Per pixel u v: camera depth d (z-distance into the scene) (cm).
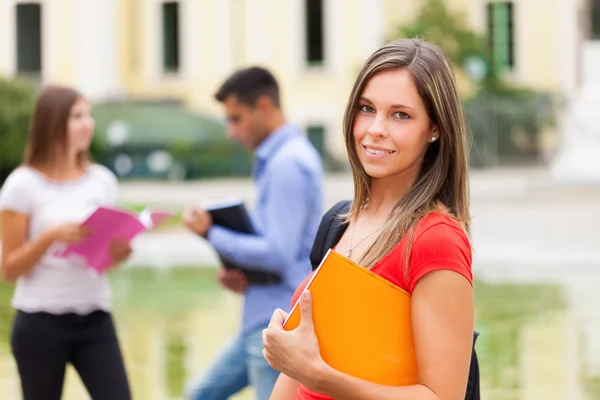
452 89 339
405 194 338
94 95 4344
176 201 2809
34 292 562
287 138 572
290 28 4247
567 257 1723
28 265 556
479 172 3544
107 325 575
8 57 4347
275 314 331
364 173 351
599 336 1109
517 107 3816
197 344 1097
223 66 4316
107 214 549
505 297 1374
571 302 1328
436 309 316
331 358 318
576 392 873
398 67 336
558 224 2133
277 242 547
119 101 4084
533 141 3853
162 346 1087
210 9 4319
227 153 3847
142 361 1012
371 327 318
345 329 318
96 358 568
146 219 570
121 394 571
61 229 549
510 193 2753
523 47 4094
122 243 564
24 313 564
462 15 3847
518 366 973
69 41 4366
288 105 4256
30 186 570
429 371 313
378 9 4156
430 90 333
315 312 318
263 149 573
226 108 588
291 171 551
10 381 932
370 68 340
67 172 584
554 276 1559
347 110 348
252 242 551
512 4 4084
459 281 316
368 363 318
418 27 3828
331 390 313
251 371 561
